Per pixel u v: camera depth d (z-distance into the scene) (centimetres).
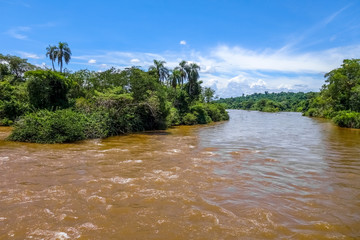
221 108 5300
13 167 913
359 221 528
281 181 812
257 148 1462
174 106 3953
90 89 2648
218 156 1193
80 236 445
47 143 1479
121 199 621
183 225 491
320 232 475
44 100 2367
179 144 1583
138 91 2434
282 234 464
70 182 751
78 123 1695
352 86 4388
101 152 1240
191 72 4750
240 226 491
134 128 2433
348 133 2445
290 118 5831
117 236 447
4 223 489
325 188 749
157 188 707
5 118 2408
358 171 954
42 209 555
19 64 4050
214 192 688
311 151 1384
